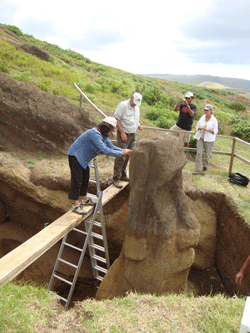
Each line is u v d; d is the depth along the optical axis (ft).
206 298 12.12
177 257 15.58
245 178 24.29
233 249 20.43
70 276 25.29
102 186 23.38
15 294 11.83
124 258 16.51
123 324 10.11
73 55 118.83
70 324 10.49
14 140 28.66
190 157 32.35
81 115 30.78
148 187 14.75
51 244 14.16
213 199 22.30
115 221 24.16
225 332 9.65
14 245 28.94
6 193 28.19
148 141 14.76
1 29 83.76
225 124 61.41
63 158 28.91
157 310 11.12
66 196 24.79
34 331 9.81
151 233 15.07
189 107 25.64
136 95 18.30
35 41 109.40
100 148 14.93
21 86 29.32
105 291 16.97
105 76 95.96
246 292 18.31
